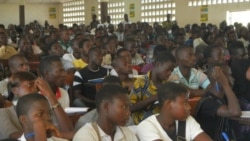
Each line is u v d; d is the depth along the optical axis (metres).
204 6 13.64
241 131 2.88
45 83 2.39
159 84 2.99
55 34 9.32
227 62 4.62
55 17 22.59
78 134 1.95
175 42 7.78
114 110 1.91
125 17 14.55
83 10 20.44
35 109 1.80
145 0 16.16
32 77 2.43
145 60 6.29
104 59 5.83
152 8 15.85
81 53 5.16
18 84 2.39
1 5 21.47
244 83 3.62
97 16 19.23
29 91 2.37
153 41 8.47
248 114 2.71
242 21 12.59
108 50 6.05
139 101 2.91
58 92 2.81
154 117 2.19
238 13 12.70
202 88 3.62
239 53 4.65
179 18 14.61
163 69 2.98
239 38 8.93
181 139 2.13
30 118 1.80
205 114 2.65
